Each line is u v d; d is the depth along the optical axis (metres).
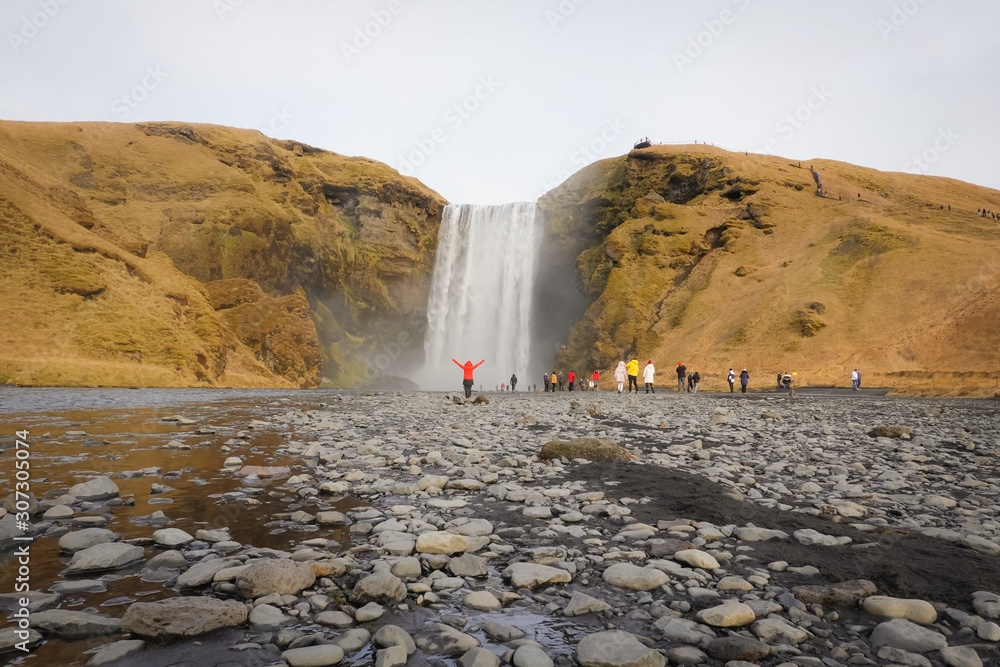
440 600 2.86
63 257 33.97
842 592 2.96
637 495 5.38
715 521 4.54
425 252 79.25
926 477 6.63
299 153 78.19
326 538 3.80
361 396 26.94
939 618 2.76
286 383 46.47
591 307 65.12
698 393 38.16
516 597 2.92
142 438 8.53
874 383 41.22
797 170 78.25
